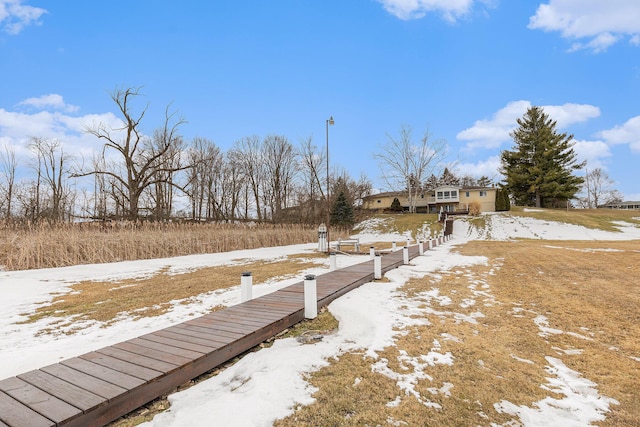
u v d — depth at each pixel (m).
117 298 6.80
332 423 2.45
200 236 17.28
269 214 42.84
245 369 3.34
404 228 33.28
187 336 3.82
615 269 9.12
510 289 6.96
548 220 30.48
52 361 3.62
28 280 8.97
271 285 7.56
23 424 2.08
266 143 43.72
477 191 42.53
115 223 16.19
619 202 66.69
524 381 3.15
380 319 4.91
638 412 2.65
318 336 4.40
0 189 27.33
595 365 3.48
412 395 2.87
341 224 35.00
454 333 4.39
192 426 2.36
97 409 2.33
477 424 2.49
